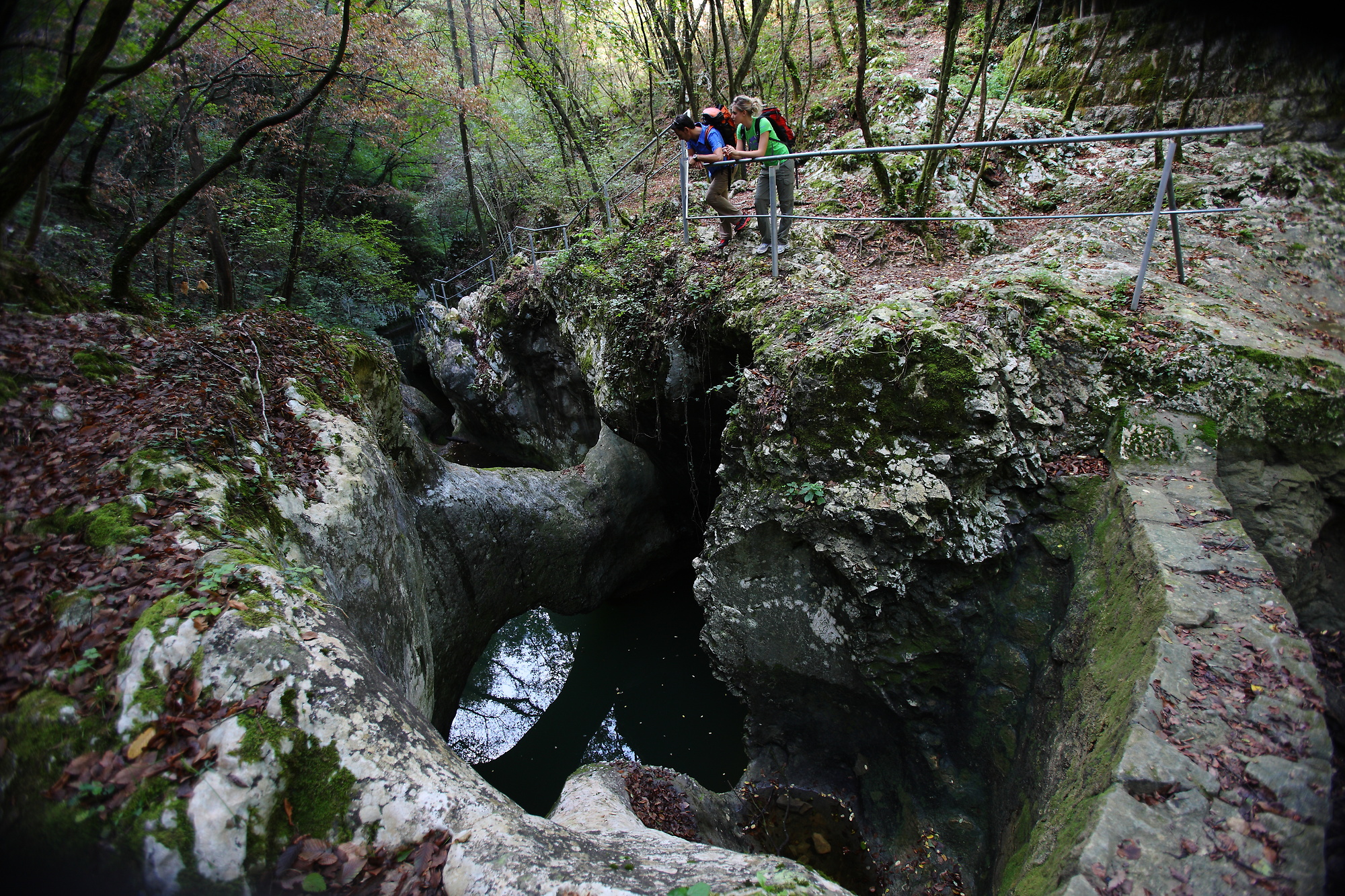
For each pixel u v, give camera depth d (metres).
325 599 3.69
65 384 4.24
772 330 6.35
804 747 6.95
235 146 6.08
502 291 13.52
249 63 8.92
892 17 13.41
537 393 14.16
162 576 3.24
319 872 2.66
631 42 11.42
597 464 11.10
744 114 7.08
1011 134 8.62
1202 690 3.35
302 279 13.28
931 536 5.27
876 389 5.37
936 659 5.64
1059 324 5.39
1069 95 9.20
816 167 9.80
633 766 6.73
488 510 9.23
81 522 3.45
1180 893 2.70
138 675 2.88
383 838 2.76
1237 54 7.24
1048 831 3.51
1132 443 4.94
